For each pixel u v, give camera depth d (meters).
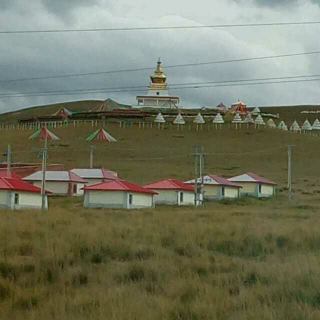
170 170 170.75
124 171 167.25
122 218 60.91
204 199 123.00
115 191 101.88
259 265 29.02
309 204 104.81
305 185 148.00
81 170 138.25
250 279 26.23
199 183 125.56
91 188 102.69
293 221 56.47
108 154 196.62
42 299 23.47
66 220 54.41
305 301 21.27
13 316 21.16
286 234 41.81
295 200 118.75
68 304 22.22
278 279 25.03
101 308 21.23
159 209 95.44
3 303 22.94
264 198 127.50
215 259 32.69
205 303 21.73
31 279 27.03
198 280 25.86
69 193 126.19
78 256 32.94
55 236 39.62
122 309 20.92
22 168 149.88
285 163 188.25
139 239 40.50
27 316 21.06
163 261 31.48
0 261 30.12
